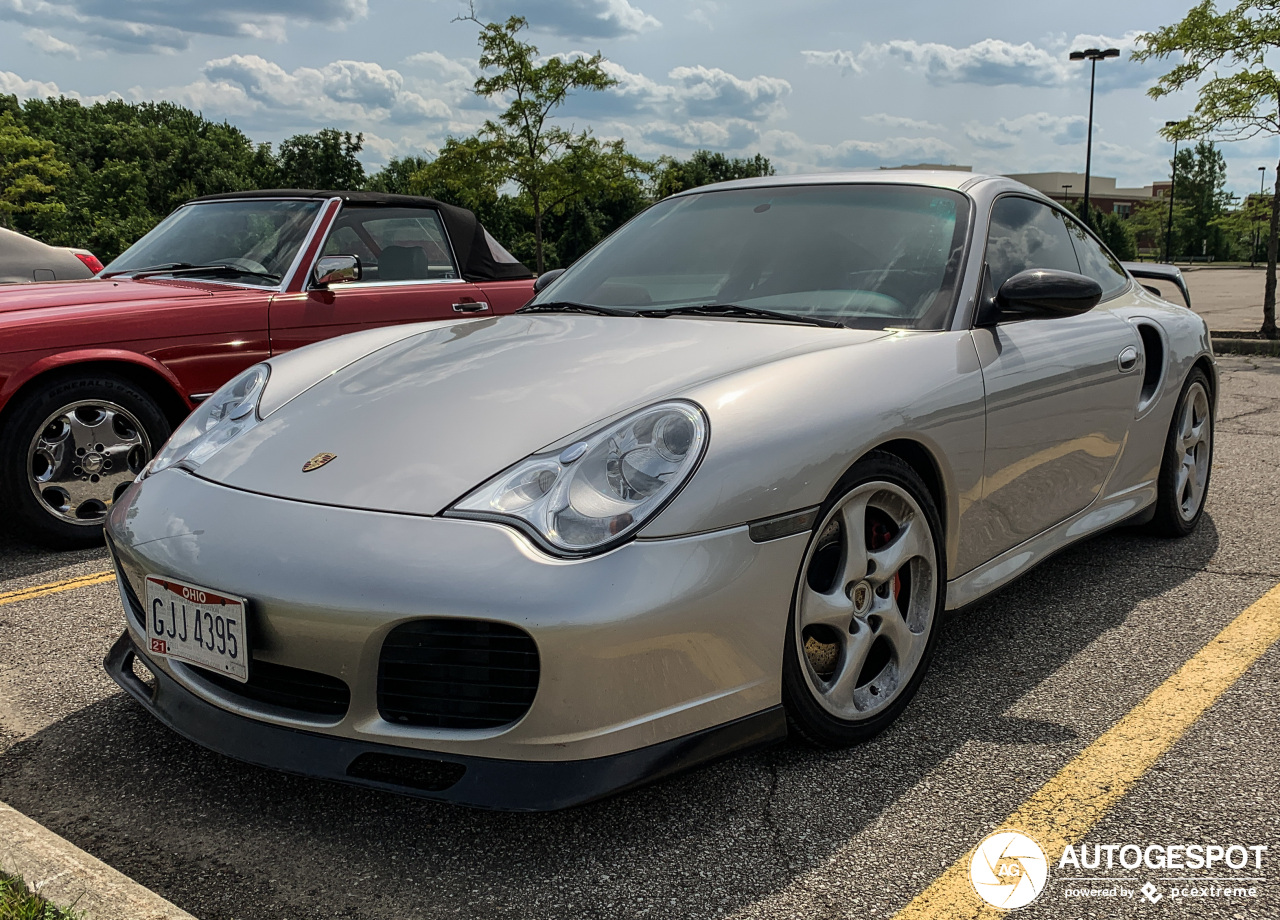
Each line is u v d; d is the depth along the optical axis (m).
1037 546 2.92
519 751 1.77
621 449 1.90
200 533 2.00
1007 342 2.64
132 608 2.26
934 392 2.32
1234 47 11.48
